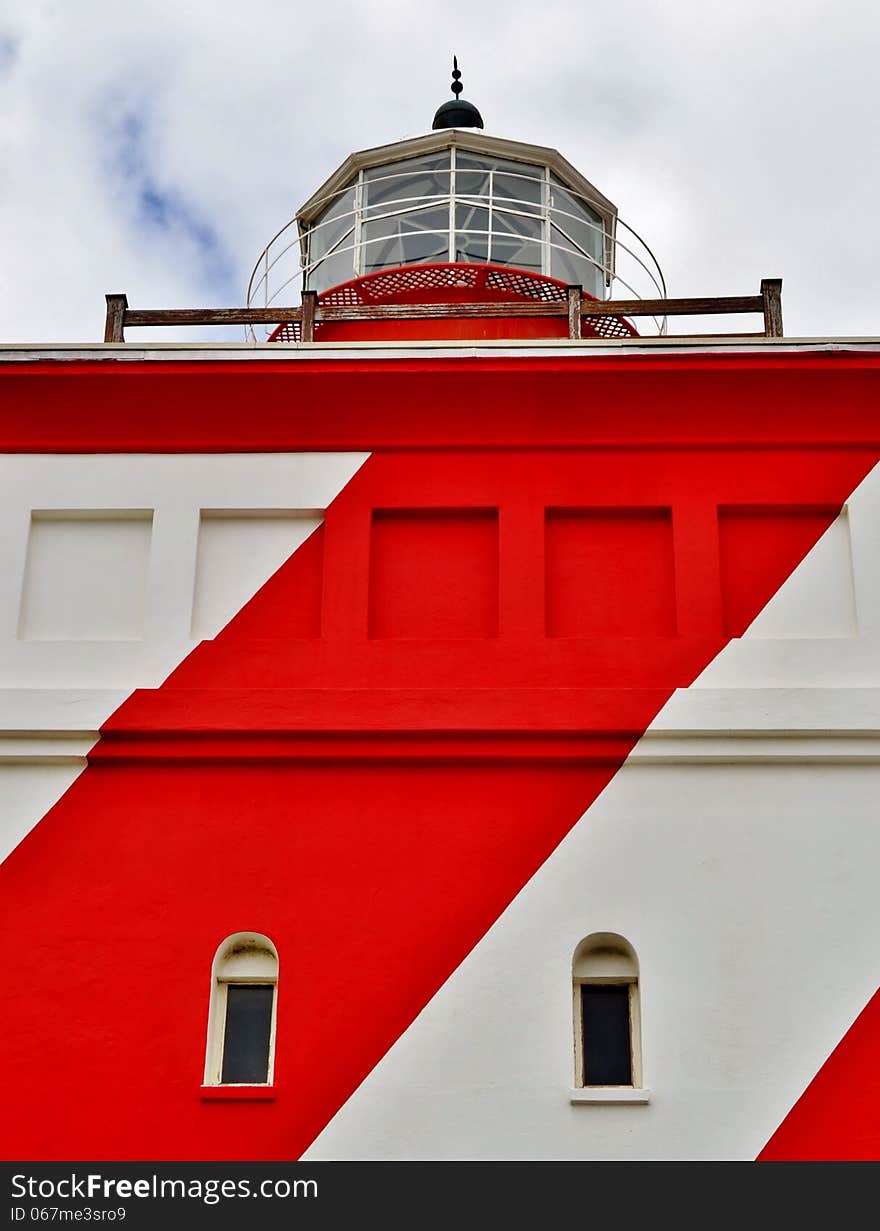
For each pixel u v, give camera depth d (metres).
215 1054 12.52
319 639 13.59
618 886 12.76
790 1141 12.03
